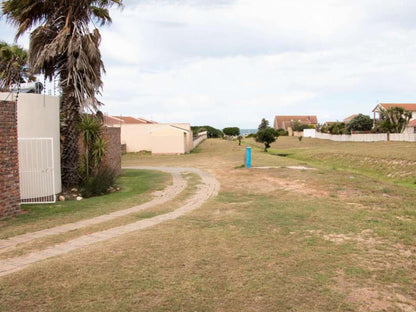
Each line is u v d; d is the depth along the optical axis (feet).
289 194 38.29
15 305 12.73
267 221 25.64
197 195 41.37
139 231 23.89
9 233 25.08
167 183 52.95
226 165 77.82
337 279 14.79
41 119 40.34
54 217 30.42
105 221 28.58
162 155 125.18
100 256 18.15
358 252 18.13
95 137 48.19
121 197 41.45
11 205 31.22
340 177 48.39
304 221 25.22
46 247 21.20
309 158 116.98
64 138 46.65
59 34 44.01
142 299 13.16
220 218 27.58
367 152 100.99
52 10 46.39
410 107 205.16
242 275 15.37
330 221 24.81
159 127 129.18
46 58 44.14
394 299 12.92
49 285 14.47
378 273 15.35
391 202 31.17
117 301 13.00
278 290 13.79
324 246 19.27
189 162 92.73
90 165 47.98
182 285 14.38
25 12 43.86
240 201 35.83
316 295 13.33
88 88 47.16
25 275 15.61
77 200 40.29
